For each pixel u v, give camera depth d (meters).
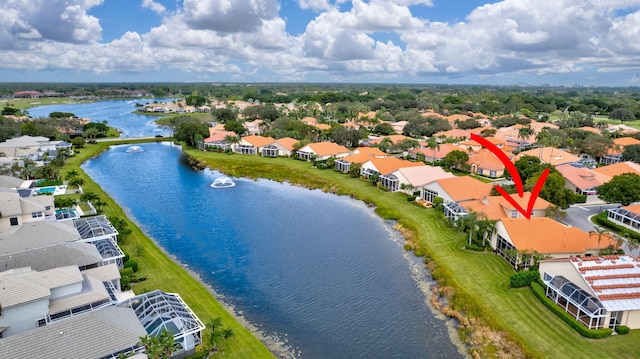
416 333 47.47
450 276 58.94
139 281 56.19
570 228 64.81
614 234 73.12
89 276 50.09
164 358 37.03
